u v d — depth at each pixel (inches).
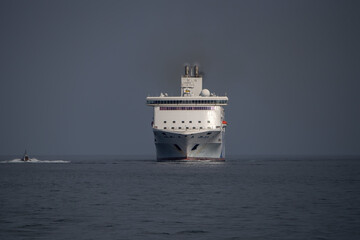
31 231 4269.2
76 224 4554.6
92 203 5816.9
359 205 5728.3
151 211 5241.1
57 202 5905.5
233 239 3996.1
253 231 4276.6
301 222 4665.4
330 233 4207.7
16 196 6520.7
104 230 4308.6
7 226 4468.5
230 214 5073.8
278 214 5083.7
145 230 4311.0
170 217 4899.1
